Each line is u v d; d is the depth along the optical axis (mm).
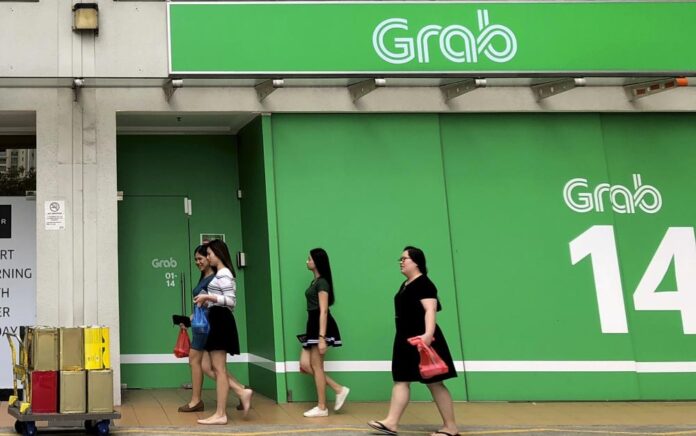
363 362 8586
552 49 8594
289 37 8148
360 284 8719
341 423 7266
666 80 9070
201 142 9727
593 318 9055
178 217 9531
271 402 8398
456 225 9031
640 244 9336
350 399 8492
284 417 7570
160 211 9492
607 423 7539
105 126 8391
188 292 9438
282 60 8102
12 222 8875
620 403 8766
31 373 6340
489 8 8578
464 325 8836
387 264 8812
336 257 8719
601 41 8672
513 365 8836
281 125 8867
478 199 9125
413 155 9078
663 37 8789
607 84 9445
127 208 9398
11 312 8727
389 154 9023
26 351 6594
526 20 8602
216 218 9648
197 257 7742
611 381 8930
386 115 9094
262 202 8773
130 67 8484
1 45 8258
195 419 7391
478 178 9172
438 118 9219
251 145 9195
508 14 8586
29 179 9094
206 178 9680
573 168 9383
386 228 8875
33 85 8258
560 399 8828
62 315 8023
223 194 9711
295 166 8805
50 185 8180
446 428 6633
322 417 7578
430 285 6574
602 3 8742
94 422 6730
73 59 8391
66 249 8125
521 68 8516
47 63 8328
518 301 8977
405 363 6574
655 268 9312
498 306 8930
